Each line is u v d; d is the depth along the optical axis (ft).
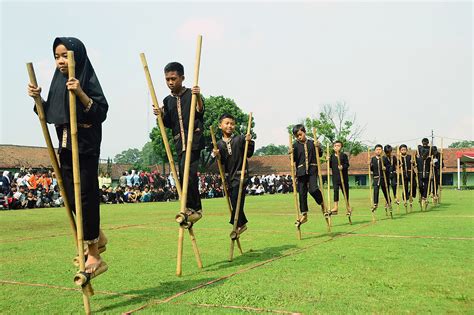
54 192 75.72
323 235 28.76
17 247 25.86
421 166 49.62
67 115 13.52
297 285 15.42
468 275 16.63
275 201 77.87
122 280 16.88
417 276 16.49
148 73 19.08
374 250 22.04
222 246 25.18
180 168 20.81
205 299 13.89
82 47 13.88
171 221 41.81
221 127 24.13
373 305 13.04
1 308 13.51
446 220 36.42
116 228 35.19
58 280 17.20
